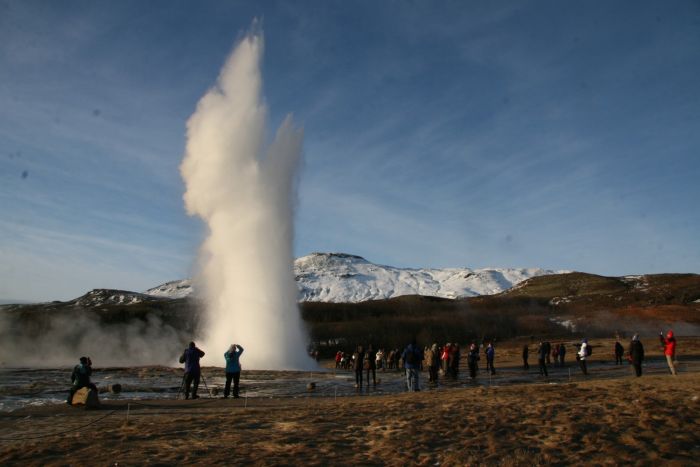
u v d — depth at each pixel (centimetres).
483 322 12438
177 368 3672
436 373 2712
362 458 1012
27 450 1033
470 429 1242
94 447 1063
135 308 11362
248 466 938
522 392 1764
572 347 7175
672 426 1255
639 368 2350
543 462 1002
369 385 2584
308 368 4122
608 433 1204
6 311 10006
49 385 2458
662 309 12550
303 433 1205
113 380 2786
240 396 2069
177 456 991
